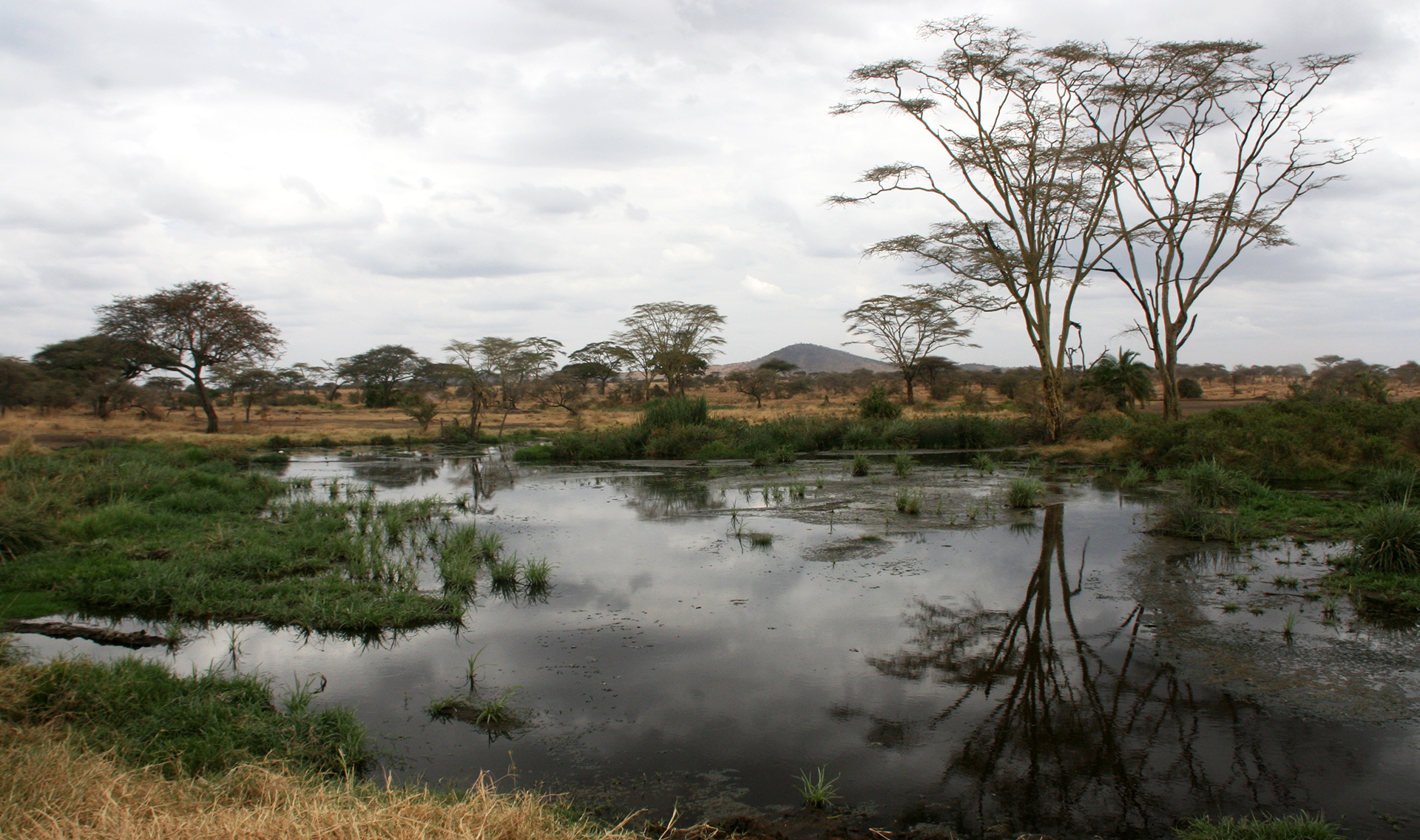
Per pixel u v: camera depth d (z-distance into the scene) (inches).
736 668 232.4
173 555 369.1
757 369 3248.0
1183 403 2000.5
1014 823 148.4
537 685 221.3
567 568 362.0
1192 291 965.2
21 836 109.3
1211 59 900.6
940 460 891.4
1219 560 351.6
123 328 1403.8
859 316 2207.2
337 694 215.8
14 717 178.2
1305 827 138.0
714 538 428.8
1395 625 257.6
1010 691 211.8
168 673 218.7
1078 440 988.6
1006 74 931.3
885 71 962.1
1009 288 990.4
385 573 347.3
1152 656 235.1
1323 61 898.1
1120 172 989.8
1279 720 189.9
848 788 162.2
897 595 307.1
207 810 127.0
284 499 595.5
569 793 161.0
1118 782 162.7
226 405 2506.2
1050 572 339.3
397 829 113.7
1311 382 1882.4
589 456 981.8
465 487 697.0
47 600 307.9
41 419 1589.6
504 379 2235.5
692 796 160.2
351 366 2800.2
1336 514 434.6
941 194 1002.7
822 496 580.7
